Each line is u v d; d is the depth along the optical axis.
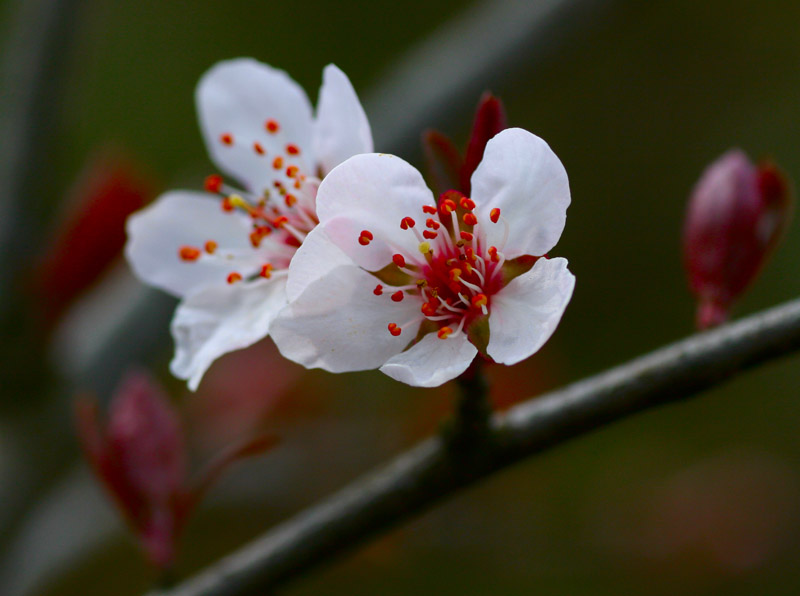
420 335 0.31
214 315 0.32
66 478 0.38
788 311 0.31
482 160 0.31
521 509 0.41
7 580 0.36
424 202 0.31
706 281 0.32
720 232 0.32
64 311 0.36
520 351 0.31
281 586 0.32
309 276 0.31
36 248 0.36
